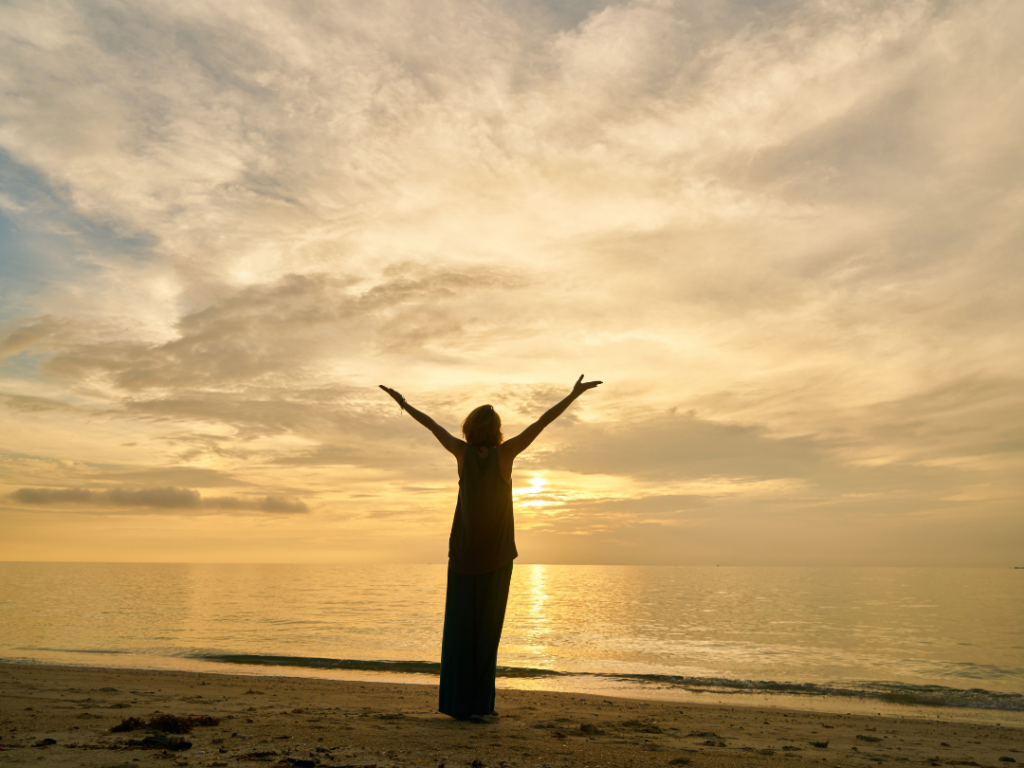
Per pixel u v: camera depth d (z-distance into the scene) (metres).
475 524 4.82
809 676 18.06
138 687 10.18
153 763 3.25
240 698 8.48
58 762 3.21
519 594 68.31
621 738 5.18
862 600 57.91
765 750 5.42
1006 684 17.08
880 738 7.73
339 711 6.51
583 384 4.88
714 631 31.59
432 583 85.69
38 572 127.12
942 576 140.12
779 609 47.19
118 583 79.56
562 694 11.90
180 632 26.38
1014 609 46.78
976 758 6.20
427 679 15.12
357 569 184.50
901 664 20.81
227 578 100.31
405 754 3.66
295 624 30.84
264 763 3.33
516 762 3.57
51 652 19.36
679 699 13.42
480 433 4.88
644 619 38.47
